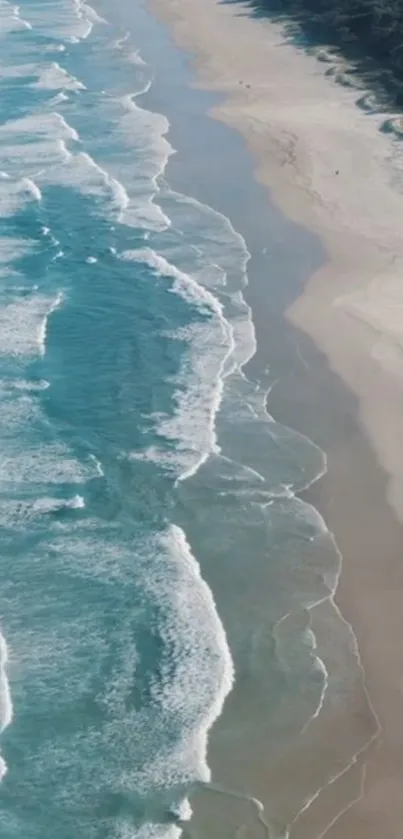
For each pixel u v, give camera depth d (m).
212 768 16.31
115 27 49.94
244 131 37.19
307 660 17.84
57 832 15.66
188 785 16.11
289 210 31.61
